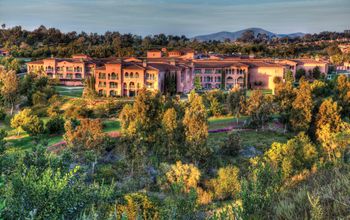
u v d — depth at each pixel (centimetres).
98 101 8912
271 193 1112
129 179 4169
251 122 6956
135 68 9481
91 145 4984
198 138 4922
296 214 855
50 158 1892
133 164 4647
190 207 1307
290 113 6612
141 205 2270
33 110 8769
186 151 4988
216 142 5903
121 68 9525
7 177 1436
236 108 7150
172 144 5078
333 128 5909
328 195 876
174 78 10181
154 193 3562
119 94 9612
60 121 6806
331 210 827
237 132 6525
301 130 6328
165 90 9919
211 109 7638
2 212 971
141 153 4747
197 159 4862
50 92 9681
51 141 6297
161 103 6188
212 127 6831
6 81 9069
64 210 1223
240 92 7388
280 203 937
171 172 3925
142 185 4100
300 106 6450
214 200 3478
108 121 7512
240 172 4150
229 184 3541
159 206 2269
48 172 1302
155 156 5081
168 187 3822
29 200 1173
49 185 1221
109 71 9594
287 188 1206
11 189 1196
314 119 6450
